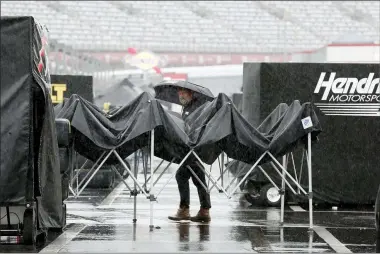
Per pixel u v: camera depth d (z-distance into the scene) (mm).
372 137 19547
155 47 130000
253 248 12477
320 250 12383
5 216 12414
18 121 11695
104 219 16656
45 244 12523
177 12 137500
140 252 11664
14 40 11750
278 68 19281
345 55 36906
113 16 135750
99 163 15133
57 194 13055
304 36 135125
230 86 81625
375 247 12812
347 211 18953
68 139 13672
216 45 133875
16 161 11680
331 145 19500
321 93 19391
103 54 123062
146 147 15648
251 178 19531
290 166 19406
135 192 16078
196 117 15531
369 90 19453
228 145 15094
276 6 137500
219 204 20422
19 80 11742
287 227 15547
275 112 16719
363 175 19562
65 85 25344
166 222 16109
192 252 11797
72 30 132250
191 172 15750
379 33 83375
